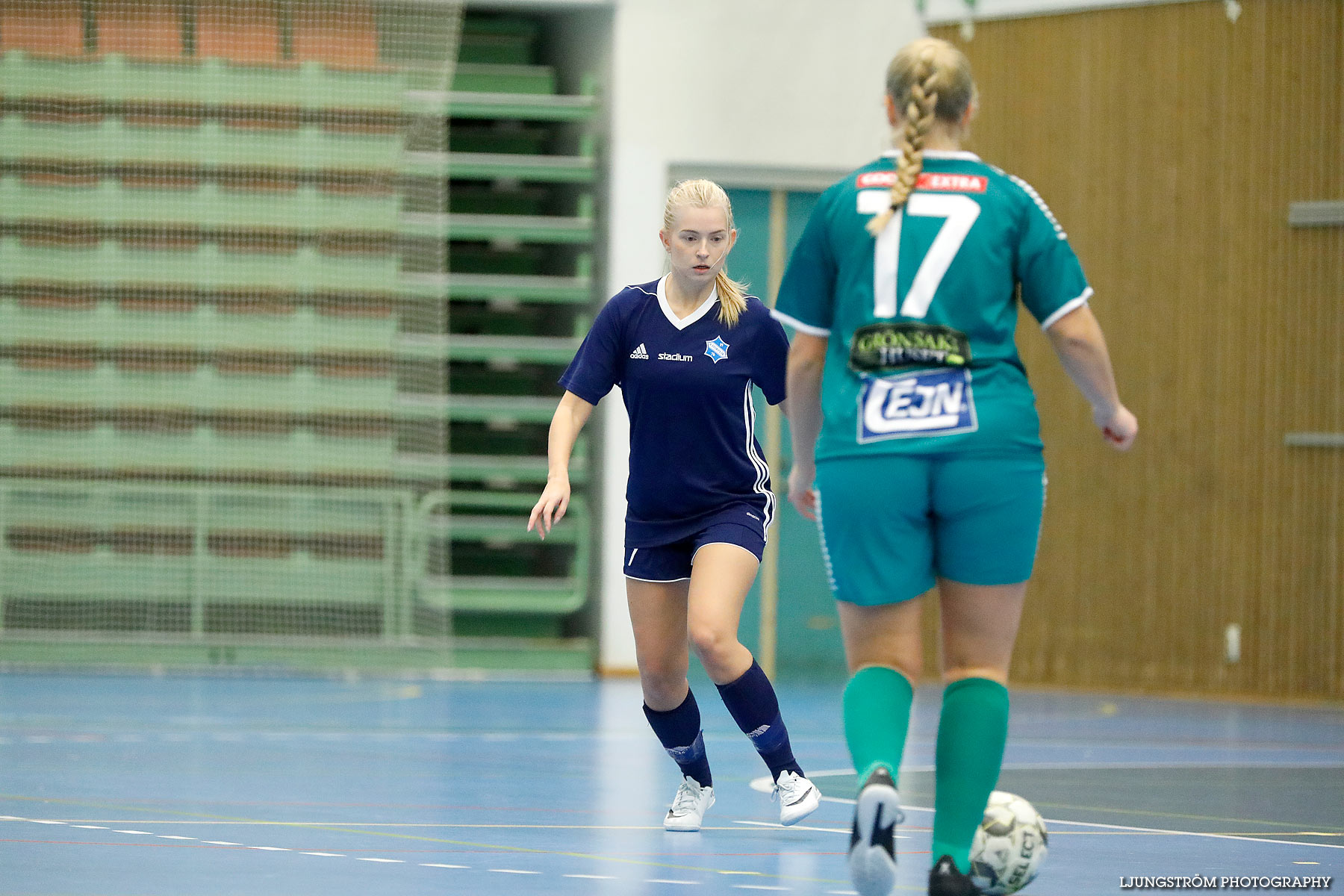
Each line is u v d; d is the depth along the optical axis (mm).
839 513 10031
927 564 10094
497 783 18938
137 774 19312
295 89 44125
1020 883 10531
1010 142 41281
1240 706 36156
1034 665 40625
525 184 46156
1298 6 38250
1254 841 14578
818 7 43188
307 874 11945
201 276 43625
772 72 43094
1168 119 39594
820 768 21609
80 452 42938
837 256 10297
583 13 44969
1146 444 39719
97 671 39562
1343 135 37844
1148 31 39719
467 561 44750
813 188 43625
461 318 45812
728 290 14430
